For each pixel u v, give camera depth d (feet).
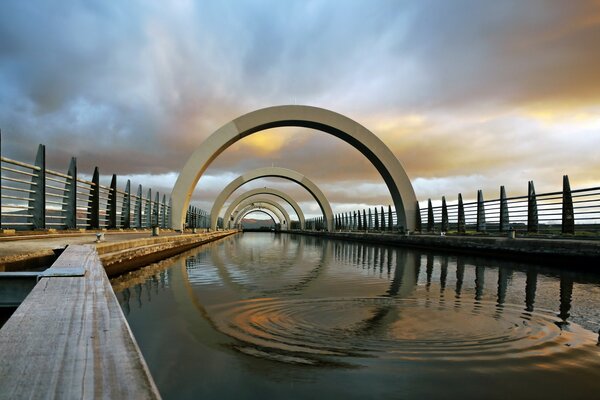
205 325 13.14
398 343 11.14
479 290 20.85
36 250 18.74
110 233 53.88
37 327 6.66
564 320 13.97
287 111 90.63
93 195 49.93
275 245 84.69
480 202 56.59
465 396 7.71
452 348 10.65
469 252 46.44
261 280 25.55
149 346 10.82
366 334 12.04
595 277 26.07
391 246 73.87
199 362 9.50
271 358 9.87
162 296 19.17
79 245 23.22
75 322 7.01
